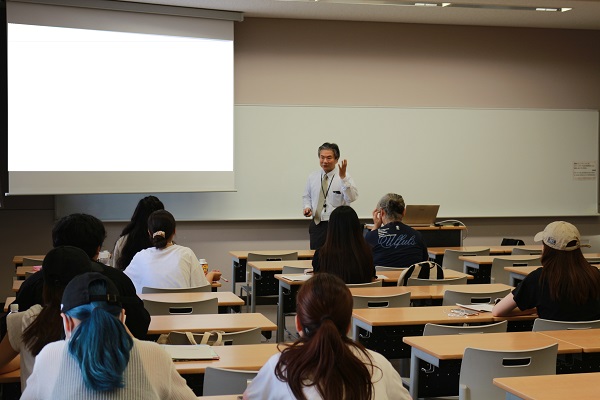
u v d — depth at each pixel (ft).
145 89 26.76
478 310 13.56
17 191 24.85
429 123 31.30
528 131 32.58
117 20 26.21
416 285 16.44
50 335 8.52
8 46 24.53
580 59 33.40
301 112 29.84
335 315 6.40
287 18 29.71
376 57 30.83
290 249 30.04
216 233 29.19
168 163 27.20
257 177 29.43
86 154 25.90
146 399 5.42
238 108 29.17
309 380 6.12
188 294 14.43
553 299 12.39
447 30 31.68
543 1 27.43
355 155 30.45
